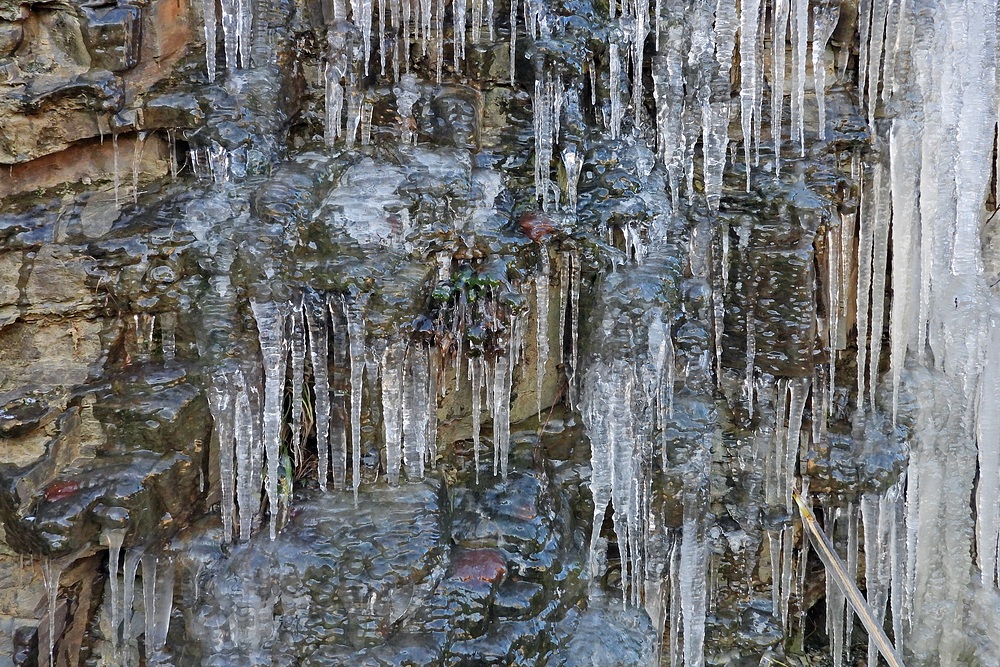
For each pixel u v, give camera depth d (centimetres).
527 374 381
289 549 313
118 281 299
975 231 405
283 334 314
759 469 407
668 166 385
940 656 438
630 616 386
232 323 307
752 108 370
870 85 383
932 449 417
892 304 396
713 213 388
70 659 322
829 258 391
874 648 409
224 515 313
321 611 310
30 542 284
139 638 326
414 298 319
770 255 382
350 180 328
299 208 310
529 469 376
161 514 306
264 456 326
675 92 376
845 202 387
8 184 291
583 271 362
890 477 395
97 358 311
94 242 300
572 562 370
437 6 339
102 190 311
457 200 335
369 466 342
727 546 425
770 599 432
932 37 374
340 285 309
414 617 320
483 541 346
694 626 408
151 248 299
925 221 393
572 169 356
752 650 426
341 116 340
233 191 311
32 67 289
